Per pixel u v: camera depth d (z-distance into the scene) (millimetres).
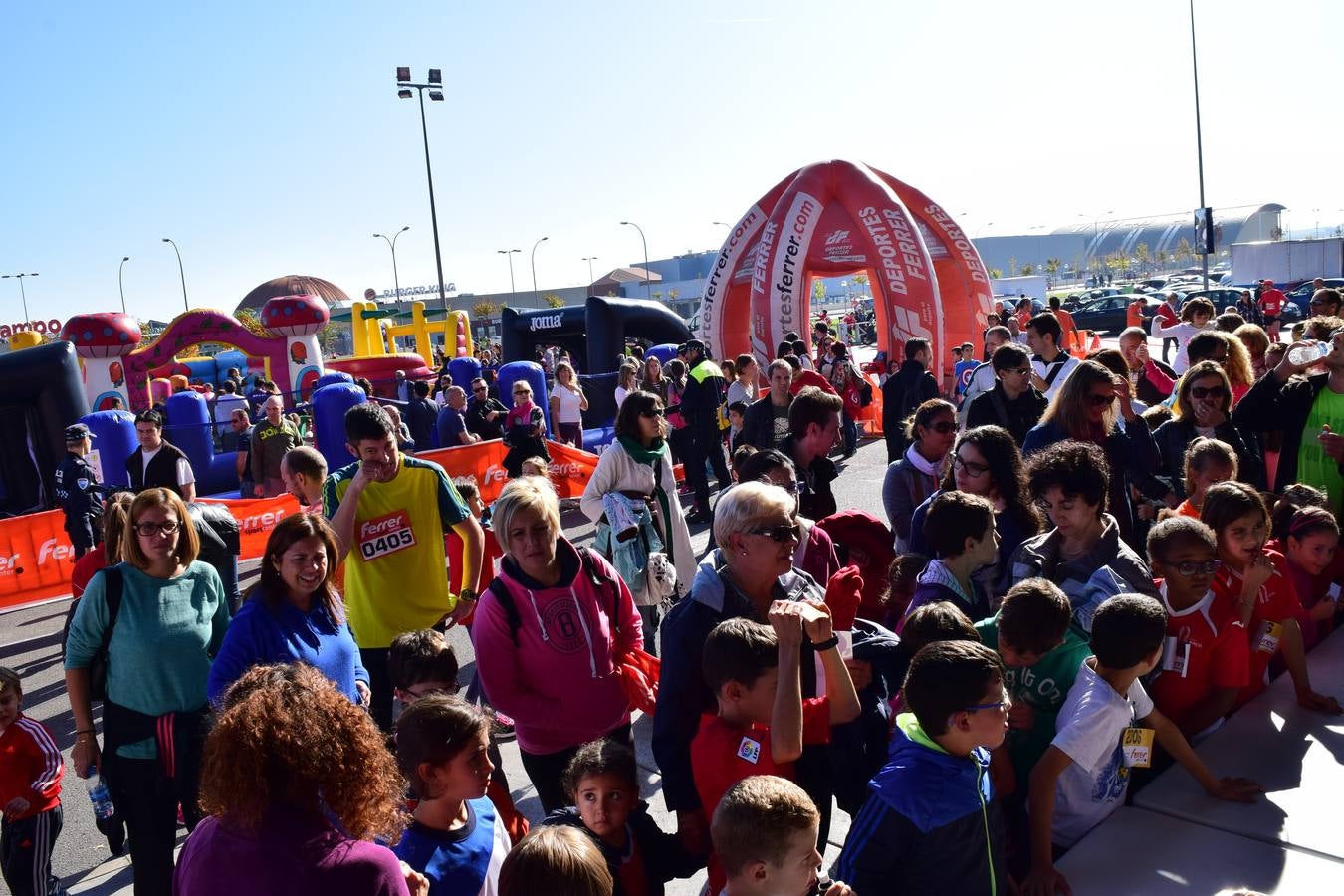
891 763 2537
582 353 22625
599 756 2789
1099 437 4629
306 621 3590
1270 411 5293
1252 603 3553
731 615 2996
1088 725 2826
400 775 2141
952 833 2426
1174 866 2793
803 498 4777
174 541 3688
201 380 28328
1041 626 2881
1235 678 3455
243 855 1832
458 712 2512
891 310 16844
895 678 3195
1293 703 3787
